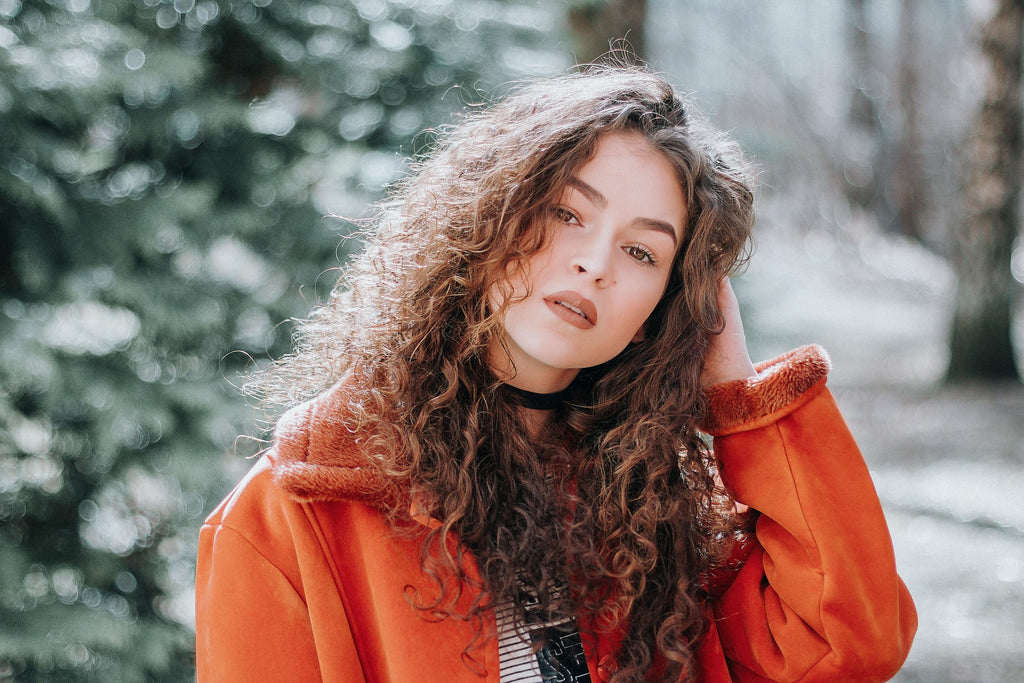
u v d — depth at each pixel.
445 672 0.99
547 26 3.09
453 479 1.01
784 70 17.55
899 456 6.80
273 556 1.01
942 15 16.47
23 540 2.59
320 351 1.16
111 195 2.64
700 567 1.12
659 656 1.09
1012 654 3.65
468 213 1.05
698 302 1.09
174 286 2.58
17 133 2.28
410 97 2.91
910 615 1.16
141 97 2.58
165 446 2.55
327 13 2.86
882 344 10.47
